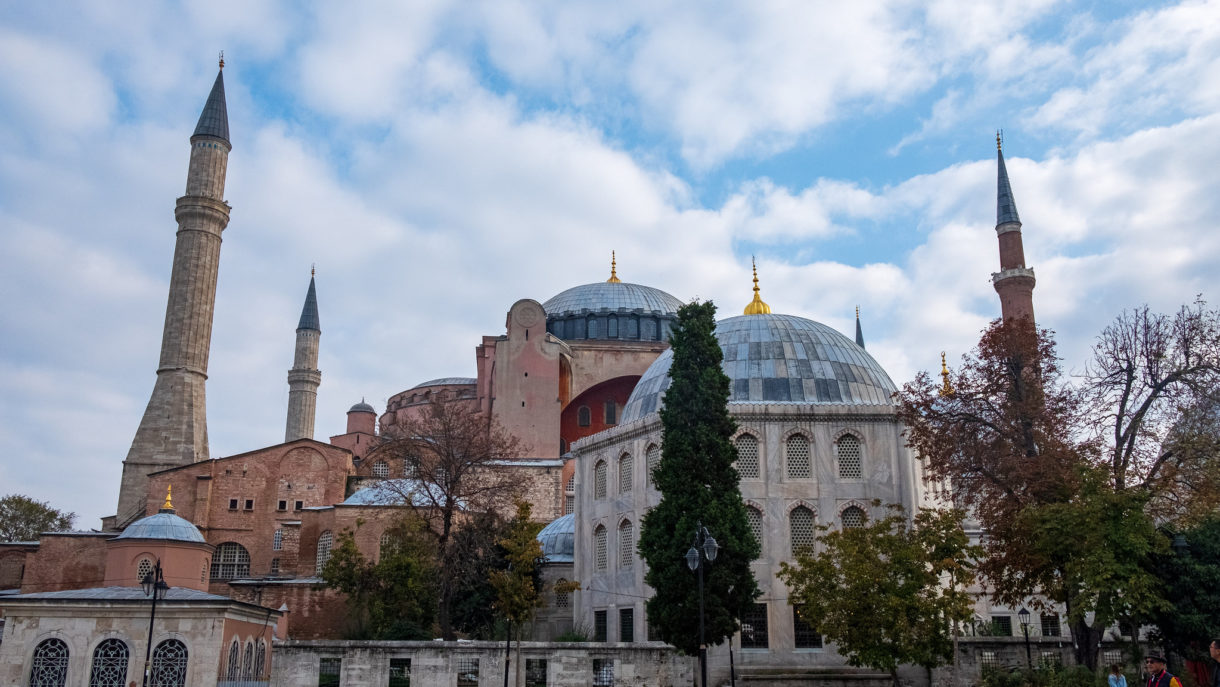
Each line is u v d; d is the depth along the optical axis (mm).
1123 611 33625
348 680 39844
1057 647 40781
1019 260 69500
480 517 53781
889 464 44750
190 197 86375
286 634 54094
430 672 40031
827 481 44344
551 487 71188
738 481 40406
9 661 40156
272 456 75562
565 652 40250
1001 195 71625
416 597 52938
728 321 51938
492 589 51969
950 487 47312
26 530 87812
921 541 36000
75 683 40094
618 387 83938
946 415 40500
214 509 73938
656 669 40344
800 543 43719
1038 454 37844
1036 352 39594
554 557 57844
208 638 41531
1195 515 36406
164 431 81062
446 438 55062
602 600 48219
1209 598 33719
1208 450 36562
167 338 84125
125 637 40781
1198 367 37688
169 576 54844
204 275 85938
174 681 40625
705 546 32156
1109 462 36906
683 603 37844
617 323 87500
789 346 48750
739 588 38250
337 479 75562
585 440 51750
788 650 42000
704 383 40531
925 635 33906
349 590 54531
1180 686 17547
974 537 52438
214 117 89500
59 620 40781
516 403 76688
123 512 78875
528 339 78312
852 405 45312
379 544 60719
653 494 45406
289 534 68312
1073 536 33656
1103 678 31766
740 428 44750
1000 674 36156
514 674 40281
